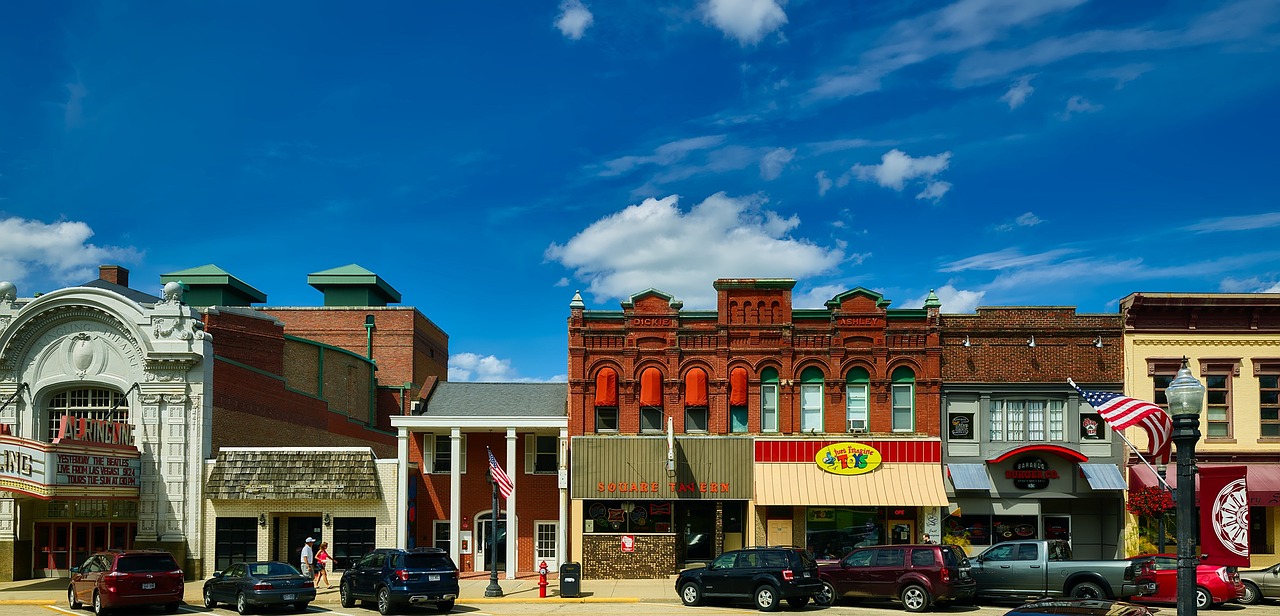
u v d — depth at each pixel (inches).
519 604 1257.4
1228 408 1496.1
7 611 1222.3
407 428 1609.3
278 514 1628.9
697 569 1201.4
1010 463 1494.8
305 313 2340.1
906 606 1117.1
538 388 1772.9
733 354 1553.9
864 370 1546.5
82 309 1647.4
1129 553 1459.2
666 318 1565.0
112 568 1162.0
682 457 1524.4
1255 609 1120.2
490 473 1438.2
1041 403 1515.7
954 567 1115.3
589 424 1557.6
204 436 1622.8
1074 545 1502.2
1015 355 1520.7
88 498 1562.5
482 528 1684.3
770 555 1152.2
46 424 1664.6
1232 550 642.2
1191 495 647.1
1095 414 1499.8
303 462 1616.6
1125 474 1472.7
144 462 1614.2
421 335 2443.4
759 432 1536.7
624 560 1515.7
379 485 1608.0
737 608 1173.1
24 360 1663.4
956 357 1524.4
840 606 1178.0
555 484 1683.1
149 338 1630.2
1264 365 1497.3
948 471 1494.8
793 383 1540.4
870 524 1518.2
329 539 1603.1
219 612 1202.0
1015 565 1154.7
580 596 1291.8
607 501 1557.6
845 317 1545.3
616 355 1566.2
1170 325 1510.8
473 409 1686.8
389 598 1147.3
